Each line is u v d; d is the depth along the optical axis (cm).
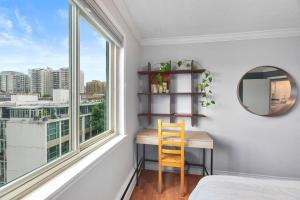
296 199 101
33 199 72
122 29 185
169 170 279
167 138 233
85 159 118
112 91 188
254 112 251
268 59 246
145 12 190
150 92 276
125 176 203
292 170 244
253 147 254
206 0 167
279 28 234
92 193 120
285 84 241
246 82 253
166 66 257
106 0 141
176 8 182
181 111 274
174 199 203
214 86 263
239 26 229
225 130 262
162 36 266
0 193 68
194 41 268
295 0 166
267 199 100
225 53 259
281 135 246
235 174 260
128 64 214
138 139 238
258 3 172
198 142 222
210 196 105
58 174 95
